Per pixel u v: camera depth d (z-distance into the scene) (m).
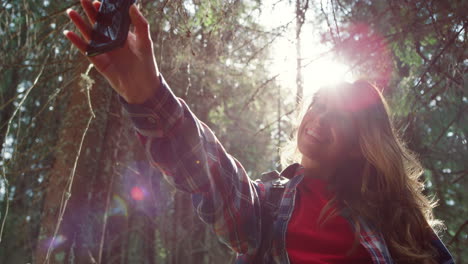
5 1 3.48
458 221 4.22
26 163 3.69
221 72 4.65
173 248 9.09
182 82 4.84
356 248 1.23
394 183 1.45
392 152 1.47
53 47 3.26
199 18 2.73
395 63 3.69
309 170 1.41
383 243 1.27
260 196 1.32
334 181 1.38
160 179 7.04
